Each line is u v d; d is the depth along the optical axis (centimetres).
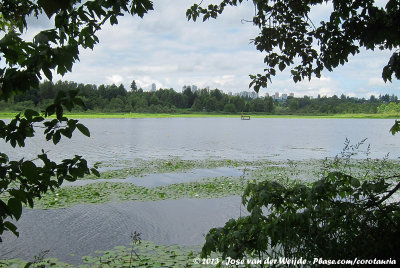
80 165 279
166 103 16012
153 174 1602
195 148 2856
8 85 217
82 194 1164
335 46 444
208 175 1591
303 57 490
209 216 962
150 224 891
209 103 16412
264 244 326
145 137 4034
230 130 5750
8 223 207
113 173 1595
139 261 622
